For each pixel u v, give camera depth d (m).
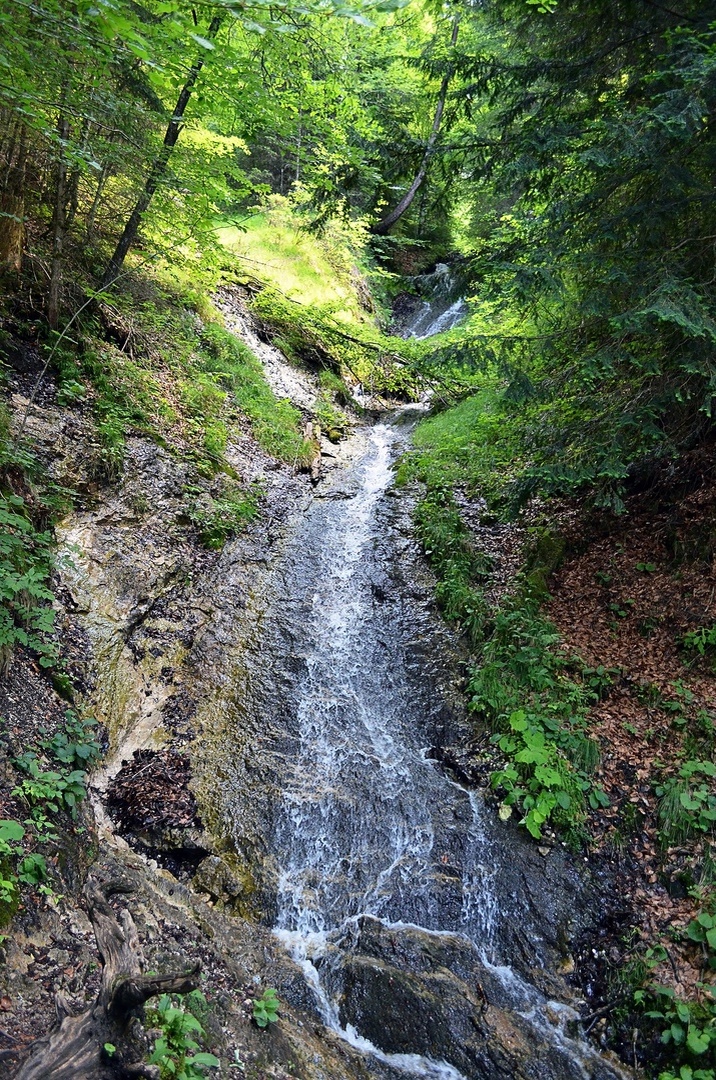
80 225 9.02
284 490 10.11
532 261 6.03
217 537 8.20
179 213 8.36
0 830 3.60
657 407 5.89
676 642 6.41
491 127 7.18
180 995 3.78
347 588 8.56
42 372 6.64
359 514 10.00
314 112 8.12
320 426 12.41
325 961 4.75
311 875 5.37
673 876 5.05
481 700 6.65
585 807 5.64
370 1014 4.45
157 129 7.59
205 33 3.62
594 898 5.16
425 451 11.20
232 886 5.06
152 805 5.33
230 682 6.73
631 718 6.10
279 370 12.92
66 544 6.23
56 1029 2.93
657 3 5.96
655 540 7.27
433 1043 4.32
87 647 5.79
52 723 4.94
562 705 6.29
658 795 5.46
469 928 5.09
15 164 7.07
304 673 7.20
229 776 5.87
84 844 4.47
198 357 10.72
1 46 4.00
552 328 7.56
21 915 3.60
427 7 9.77
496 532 8.74
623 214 5.77
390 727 6.77
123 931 3.38
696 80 4.80
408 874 5.42
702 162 5.66
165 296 10.91
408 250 20.86
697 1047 4.05
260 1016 4.02
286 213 16.17
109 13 2.62
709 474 7.13
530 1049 4.35
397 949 4.83
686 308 5.18
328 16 2.74
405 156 7.22
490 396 11.02
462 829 5.72
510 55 8.04
